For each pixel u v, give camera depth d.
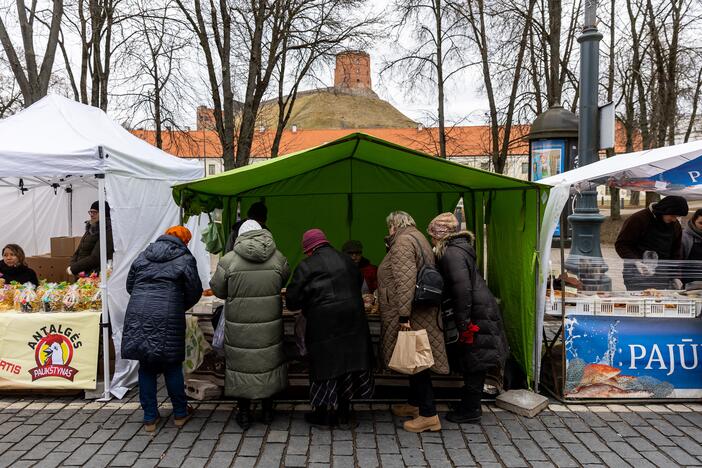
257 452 3.52
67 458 3.45
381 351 3.93
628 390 4.33
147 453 3.52
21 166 4.37
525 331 4.59
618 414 4.12
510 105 12.55
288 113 12.63
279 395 4.59
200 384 4.44
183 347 3.86
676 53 14.23
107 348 4.51
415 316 3.70
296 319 4.05
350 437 3.74
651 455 3.45
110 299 4.61
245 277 3.71
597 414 4.12
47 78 9.48
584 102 5.88
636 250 5.23
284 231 6.61
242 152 10.76
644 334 4.32
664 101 14.76
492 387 4.48
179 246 3.94
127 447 3.60
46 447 3.61
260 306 3.74
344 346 3.67
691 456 3.44
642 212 5.23
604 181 4.64
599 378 4.33
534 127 9.09
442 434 3.78
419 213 6.58
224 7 10.35
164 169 5.84
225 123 10.73
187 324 4.54
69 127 5.13
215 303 4.59
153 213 5.66
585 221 5.79
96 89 11.50
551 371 4.69
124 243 4.93
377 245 6.64
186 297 3.89
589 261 4.59
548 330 5.04
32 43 9.36
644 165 4.34
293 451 3.53
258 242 3.76
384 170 6.32
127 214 5.02
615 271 4.57
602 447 3.57
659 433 3.78
